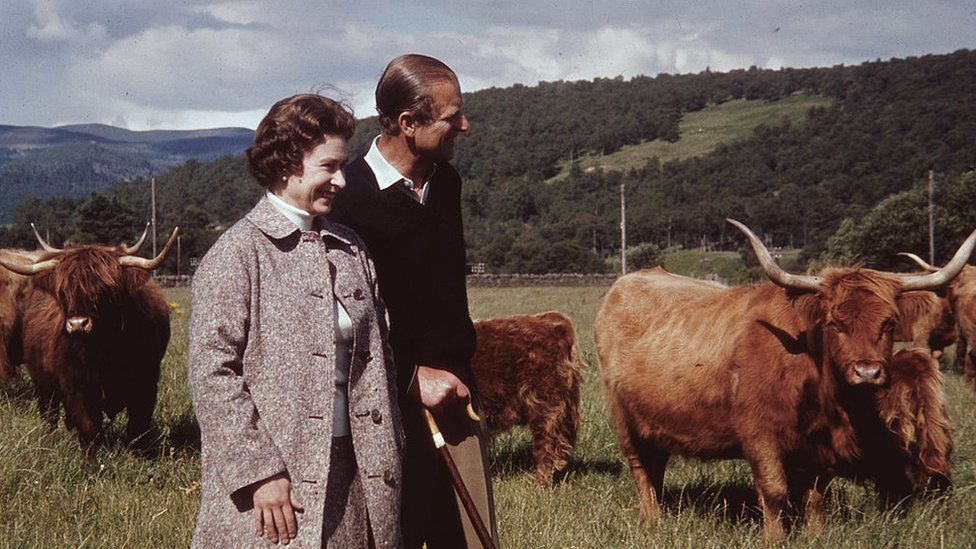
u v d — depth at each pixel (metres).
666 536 5.47
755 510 6.47
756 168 167.38
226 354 2.71
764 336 5.83
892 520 5.86
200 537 2.73
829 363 5.57
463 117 3.58
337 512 2.82
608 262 100.44
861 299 5.43
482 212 172.00
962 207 54.62
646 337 6.84
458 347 3.68
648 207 150.12
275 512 2.66
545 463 7.84
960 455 7.80
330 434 2.78
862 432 5.77
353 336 2.91
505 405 8.02
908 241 54.16
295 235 2.93
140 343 7.84
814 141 171.12
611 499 6.82
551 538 5.30
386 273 3.56
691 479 7.50
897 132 159.50
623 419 7.05
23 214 109.50
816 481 6.00
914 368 6.25
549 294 46.31
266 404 2.75
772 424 5.77
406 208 3.56
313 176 2.90
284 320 2.80
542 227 125.88
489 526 3.62
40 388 8.27
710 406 6.16
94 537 5.20
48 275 7.46
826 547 5.35
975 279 13.49
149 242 79.69
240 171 180.00
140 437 7.72
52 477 6.41
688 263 99.31
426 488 3.59
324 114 2.90
